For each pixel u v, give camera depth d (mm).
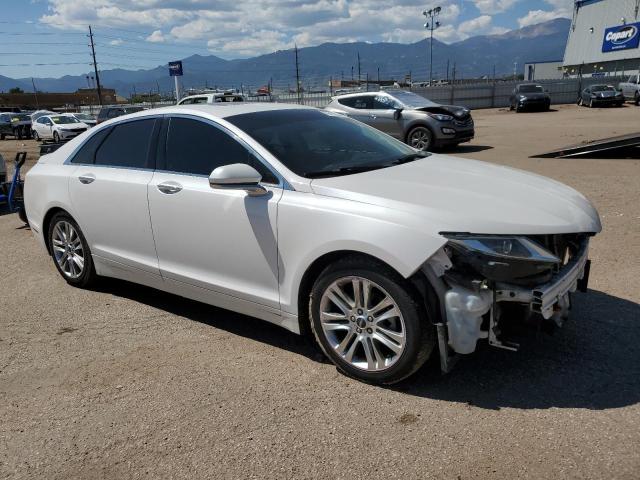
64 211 4961
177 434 2906
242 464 2658
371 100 14867
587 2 60500
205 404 3162
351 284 3244
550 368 3336
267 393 3242
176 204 3934
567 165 10906
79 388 3404
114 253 4551
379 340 3160
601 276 4738
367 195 3166
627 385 3119
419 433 2801
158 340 4016
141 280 4465
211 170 3850
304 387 3287
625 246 5488
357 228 3055
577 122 22953
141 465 2691
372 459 2635
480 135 18984
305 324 3541
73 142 5078
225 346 3875
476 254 2832
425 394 3139
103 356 3805
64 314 4562
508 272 2861
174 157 4098
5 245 6898
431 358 3451
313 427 2900
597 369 3301
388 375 3158
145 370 3582
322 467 2604
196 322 4309
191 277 3984
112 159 4574
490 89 42969
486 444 2686
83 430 2984
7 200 8250
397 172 3623
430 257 2863
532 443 2672
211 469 2637
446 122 13820
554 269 3096
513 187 3436
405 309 2994
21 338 4141
